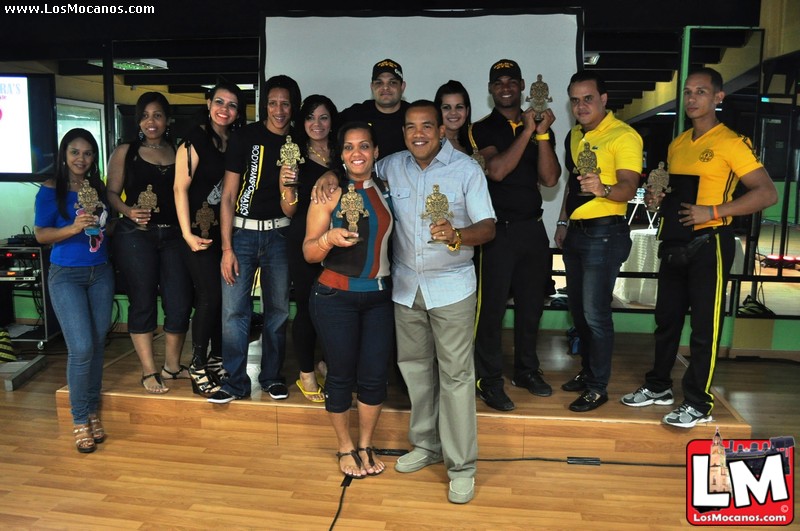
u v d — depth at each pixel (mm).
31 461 3041
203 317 3176
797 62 4262
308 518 2562
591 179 2746
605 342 3068
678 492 2764
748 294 4578
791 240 4422
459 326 2588
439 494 2740
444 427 2701
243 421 3246
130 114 5004
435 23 4215
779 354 4547
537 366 3387
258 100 4441
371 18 4246
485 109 4234
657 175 2867
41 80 4727
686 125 4379
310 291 3010
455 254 2600
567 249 3162
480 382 3168
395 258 2729
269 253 3084
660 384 3156
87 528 2500
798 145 4312
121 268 3256
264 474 2914
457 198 2594
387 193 2666
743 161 2750
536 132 3055
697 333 2896
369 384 2779
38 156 4797
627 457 3018
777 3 4195
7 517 2570
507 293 3088
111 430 3373
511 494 2742
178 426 3320
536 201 3152
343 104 4320
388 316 2742
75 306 3023
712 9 4223
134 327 3316
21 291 5180
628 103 4555
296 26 4301
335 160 2900
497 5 4305
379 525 2514
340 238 2453
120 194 3324
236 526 2510
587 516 2578
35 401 3820
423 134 2516
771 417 3527
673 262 2932
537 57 4168
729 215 2754
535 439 3055
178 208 3018
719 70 4293
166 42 4871
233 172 2984
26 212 5484
